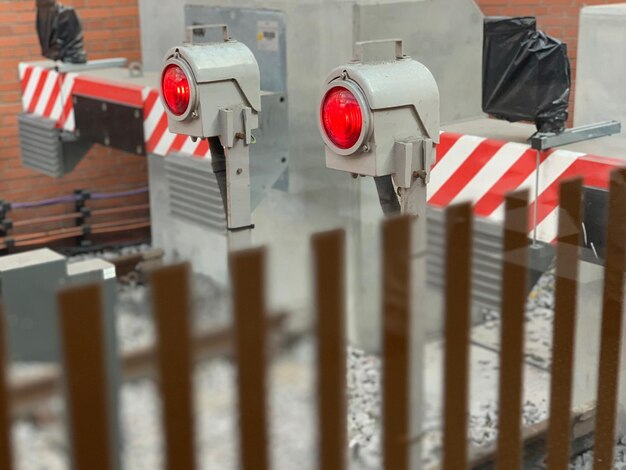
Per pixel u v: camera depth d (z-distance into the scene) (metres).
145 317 1.48
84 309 1.40
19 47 6.96
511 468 2.23
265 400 1.61
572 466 3.24
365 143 3.19
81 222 7.34
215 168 4.40
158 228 6.06
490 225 2.00
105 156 7.41
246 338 1.57
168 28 6.12
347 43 4.77
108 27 6.98
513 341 2.12
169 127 4.38
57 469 1.40
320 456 1.70
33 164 6.91
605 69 3.84
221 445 1.57
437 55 4.82
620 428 3.68
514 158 3.72
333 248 1.64
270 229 4.78
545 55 3.67
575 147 3.66
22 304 1.59
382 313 1.81
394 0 4.75
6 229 7.07
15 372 1.37
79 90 6.39
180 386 1.52
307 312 1.63
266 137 4.84
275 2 4.95
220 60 4.19
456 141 3.94
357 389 2.49
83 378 1.41
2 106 6.98
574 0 5.45
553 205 3.56
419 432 1.94
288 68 4.95
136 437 1.48
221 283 1.54
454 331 1.92
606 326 2.57
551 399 2.36
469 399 2.04
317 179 4.78
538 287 2.77
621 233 2.53
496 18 3.81
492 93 3.86
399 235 1.78
